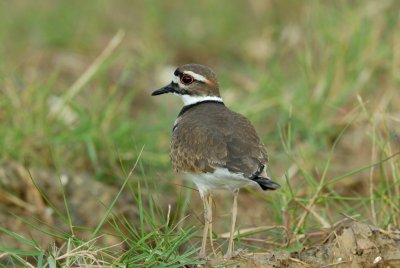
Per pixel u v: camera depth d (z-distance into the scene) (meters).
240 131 10.64
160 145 15.01
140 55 20.17
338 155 15.08
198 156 10.45
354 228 10.42
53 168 14.09
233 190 10.62
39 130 14.27
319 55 17.38
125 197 13.50
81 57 20.17
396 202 11.83
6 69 16.09
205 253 10.62
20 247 11.98
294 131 15.01
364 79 16.34
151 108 17.59
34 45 20.81
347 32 17.03
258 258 10.10
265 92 16.48
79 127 14.45
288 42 18.95
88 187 13.64
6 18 21.80
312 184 12.18
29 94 14.78
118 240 12.45
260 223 12.74
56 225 12.86
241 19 22.84
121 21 22.75
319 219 11.43
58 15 22.23
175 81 11.95
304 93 16.00
